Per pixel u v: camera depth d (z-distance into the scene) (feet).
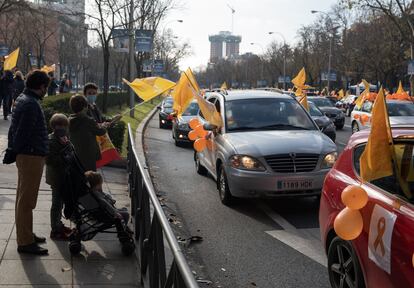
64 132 20.20
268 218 27.07
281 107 33.40
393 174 13.70
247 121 32.19
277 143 28.22
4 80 63.62
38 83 18.25
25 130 17.88
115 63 201.98
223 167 29.45
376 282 13.39
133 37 99.40
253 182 27.27
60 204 20.83
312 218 26.94
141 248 17.67
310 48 239.71
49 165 20.29
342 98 161.79
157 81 31.01
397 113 57.57
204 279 18.52
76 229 19.31
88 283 16.53
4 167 35.24
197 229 25.03
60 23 230.27
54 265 18.01
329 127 61.57
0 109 83.87
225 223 26.12
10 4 101.09
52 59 242.78
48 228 22.21
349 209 14.10
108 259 18.75
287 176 27.07
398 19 136.15
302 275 19.04
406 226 12.17
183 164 46.29
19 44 162.09
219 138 31.19
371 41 167.73
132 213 25.08
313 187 27.30
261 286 18.08
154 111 137.49
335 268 16.08
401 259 12.12
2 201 26.18
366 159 13.57
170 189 34.68
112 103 112.68
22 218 18.70
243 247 22.30
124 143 52.85
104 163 28.45
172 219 26.48
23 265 17.85
